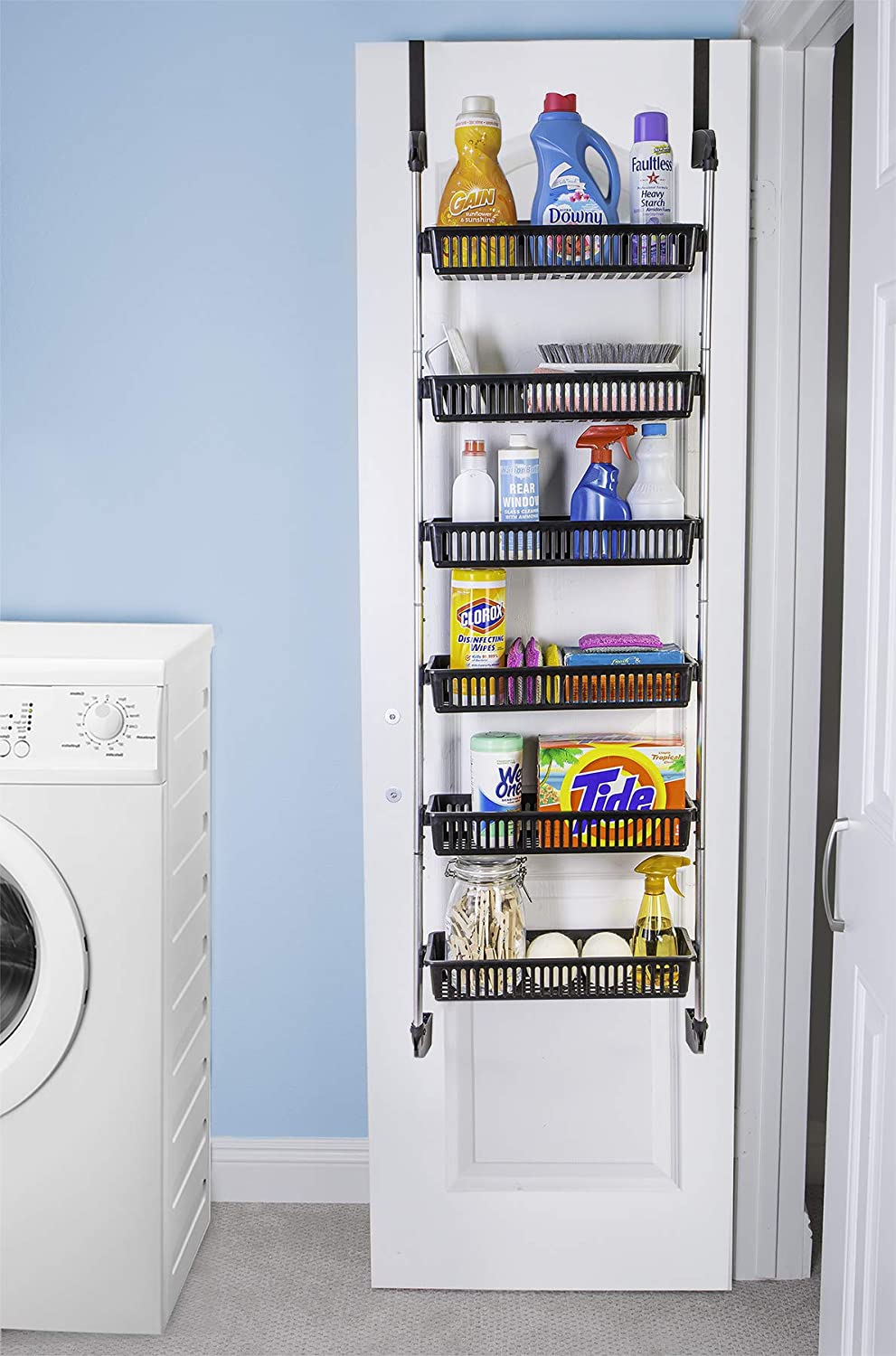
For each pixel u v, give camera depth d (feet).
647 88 6.28
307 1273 7.01
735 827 6.70
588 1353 6.36
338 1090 7.60
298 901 7.43
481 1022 6.88
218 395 7.03
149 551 7.18
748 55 6.25
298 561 7.16
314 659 7.24
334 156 6.81
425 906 6.84
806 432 6.54
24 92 6.79
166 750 6.07
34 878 5.97
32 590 7.24
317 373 6.99
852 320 5.08
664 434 6.20
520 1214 6.88
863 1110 5.03
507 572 6.66
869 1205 4.95
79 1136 6.18
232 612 7.22
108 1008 6.09
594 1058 6.89
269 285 6.92
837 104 7.72
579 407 6.03
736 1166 7.00
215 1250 7.21
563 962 6.30
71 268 6.94
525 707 6.16
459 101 6.30
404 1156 6.88
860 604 4.99
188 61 6.74
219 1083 7.60
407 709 6.66
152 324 6.98
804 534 6.61
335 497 7.11
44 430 7.09
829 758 8.11
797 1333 6.56
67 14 6.72
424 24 6.64
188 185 6.85
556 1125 6.93
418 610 6.25
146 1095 6.15
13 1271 6.30
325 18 6.68
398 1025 6.82
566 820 6.25
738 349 6.38
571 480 6.59
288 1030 7.54
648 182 5.99
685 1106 6.84
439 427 6.52
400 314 6.42
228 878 7.41
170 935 6.23
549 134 5.91
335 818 7.36
